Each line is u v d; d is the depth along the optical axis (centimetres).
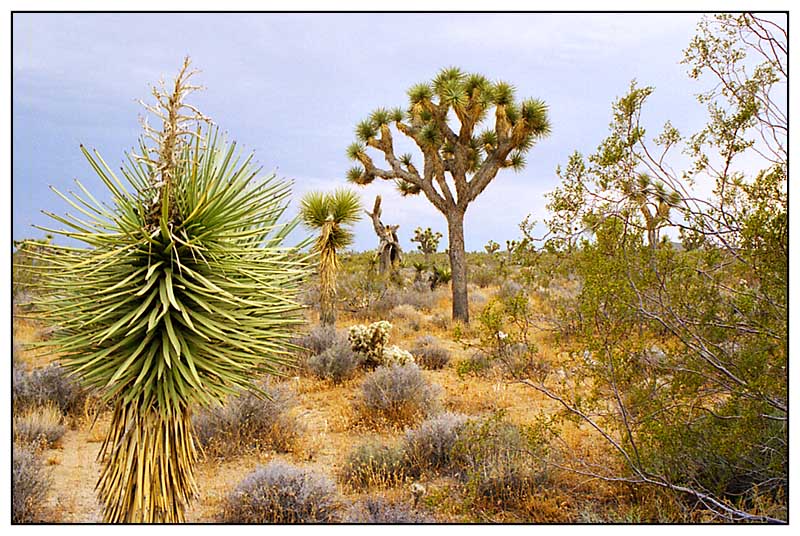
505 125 1432
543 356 719
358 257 2466
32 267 251
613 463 496
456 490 478
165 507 272
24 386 684
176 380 265
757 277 399
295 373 868
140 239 258
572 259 446
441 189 1450
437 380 862
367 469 506
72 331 266
